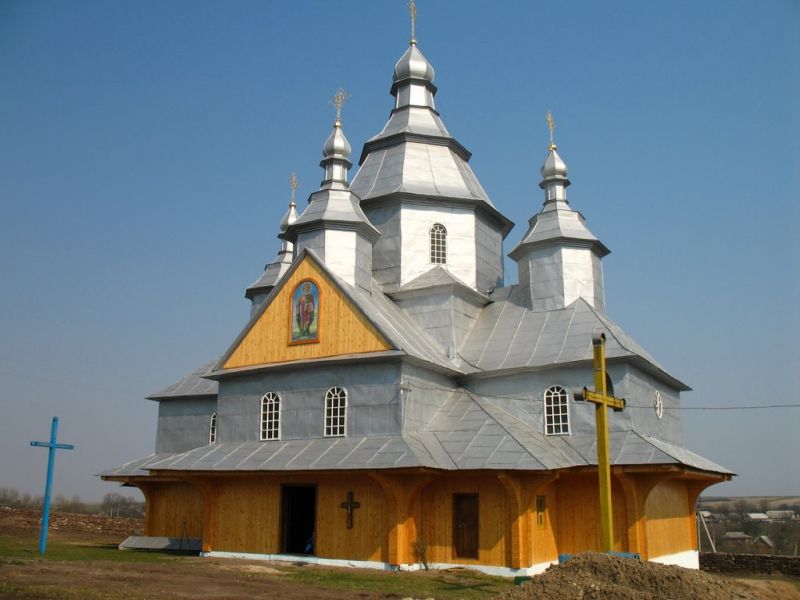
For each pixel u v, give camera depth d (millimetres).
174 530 37719
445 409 31719
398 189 38656
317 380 31547
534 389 32031
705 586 16969
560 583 16859
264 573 24766
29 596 17484
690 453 34312
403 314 35812
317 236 35031
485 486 28062
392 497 27516
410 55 43906
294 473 29469
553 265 35906
